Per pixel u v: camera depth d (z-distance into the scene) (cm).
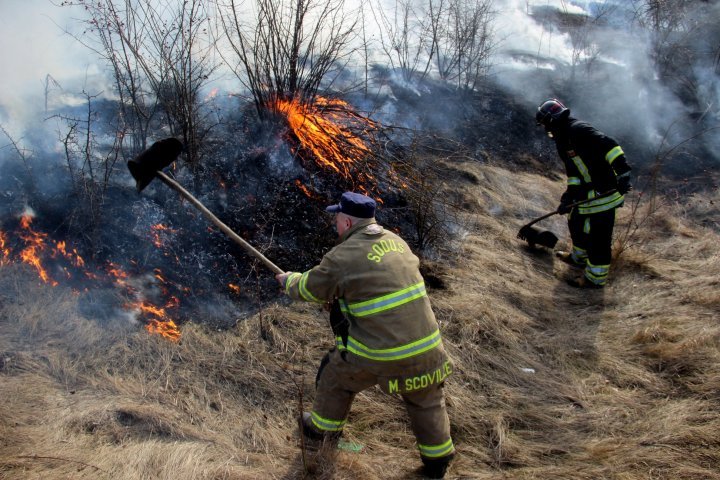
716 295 481
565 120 504
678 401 375
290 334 404
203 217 464
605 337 444
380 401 361
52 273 407
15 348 359
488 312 450
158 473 292
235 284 437
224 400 349
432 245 530
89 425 317
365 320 283
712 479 313
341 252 284
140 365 363
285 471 305
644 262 544
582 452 335
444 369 294
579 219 521
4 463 285
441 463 302
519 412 364
